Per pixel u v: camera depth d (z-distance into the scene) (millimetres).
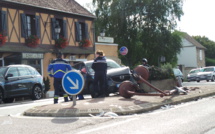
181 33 41812
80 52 27141
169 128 6125
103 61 11812
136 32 37969
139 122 6770
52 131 6145
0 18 21500
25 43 23172
